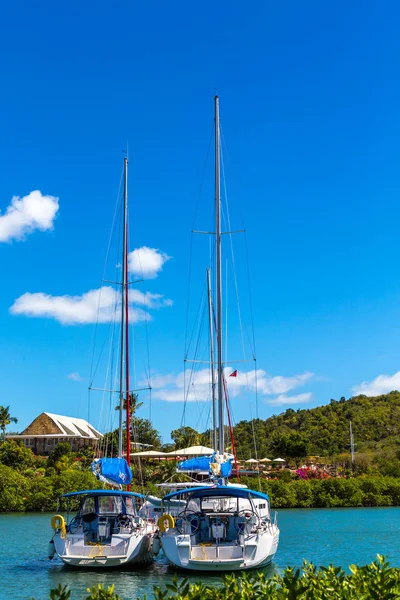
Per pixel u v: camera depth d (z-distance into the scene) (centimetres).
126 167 3866
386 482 8156
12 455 8394
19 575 2573
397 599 709
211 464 2908
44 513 6719
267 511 2884
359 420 16000
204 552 2419
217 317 3256
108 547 2588
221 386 3155
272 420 17700
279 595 711
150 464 8119
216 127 3491
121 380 3603
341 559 3222
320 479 8162
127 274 3759
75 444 12100
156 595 766
